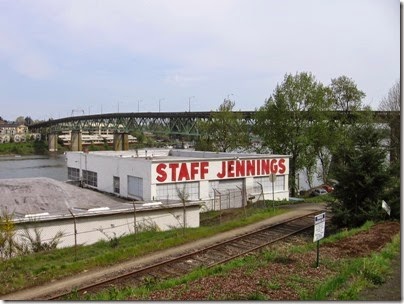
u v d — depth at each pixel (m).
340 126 48.41
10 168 109.88
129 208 27.81
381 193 24.95
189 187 37.00
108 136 181.50
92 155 43.22
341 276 13.20
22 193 30.64
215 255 19.72
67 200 30.97
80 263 18.25
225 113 56.78
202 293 12.66
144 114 111.19
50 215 24.97
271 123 48.19
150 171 34.78
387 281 13.32
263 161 41.78
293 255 17.20
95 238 25.89
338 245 18.66
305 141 45.41
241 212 33.16
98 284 15.69
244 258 18.02
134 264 18.33
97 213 26.02
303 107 47.16
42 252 21.78
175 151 51.59
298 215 29.86
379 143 26.30
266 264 15.90
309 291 12.48
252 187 41.06
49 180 34.25
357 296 11.86
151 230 27.45
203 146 58.62
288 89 47.00
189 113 91.88
